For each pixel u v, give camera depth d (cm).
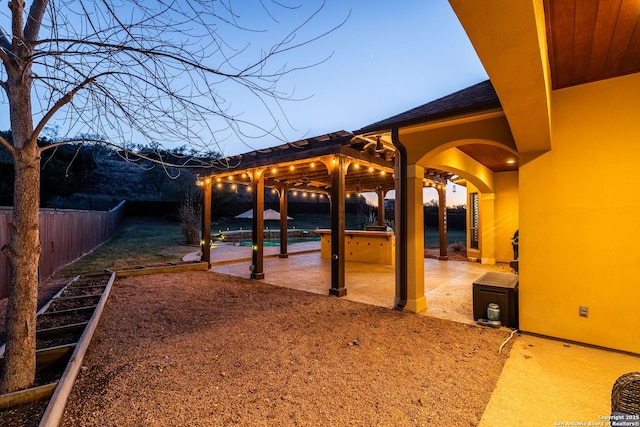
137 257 1027
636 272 346
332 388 274
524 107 295
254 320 458
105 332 405
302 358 334
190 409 243
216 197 2308
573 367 314
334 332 410
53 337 372
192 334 402
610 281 358
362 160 671
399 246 515
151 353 345
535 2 168
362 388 274
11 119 243
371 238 1036
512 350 355
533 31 182
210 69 221
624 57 313
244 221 2481
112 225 1560
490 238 1014
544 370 307
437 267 944
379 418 232
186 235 1417
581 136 376
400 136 510
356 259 1071
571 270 379
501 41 193
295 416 234
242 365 318
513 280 476
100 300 516
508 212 995
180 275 800
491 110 408
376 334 402
